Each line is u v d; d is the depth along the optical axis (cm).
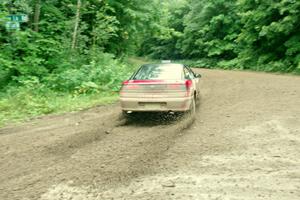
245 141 582
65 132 676
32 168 474
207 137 618
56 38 1489
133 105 746
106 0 1733
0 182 427
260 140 584
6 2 1224
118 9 1898
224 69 3328
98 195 383
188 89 741
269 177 421
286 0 2205
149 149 554
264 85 1421
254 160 485
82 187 405
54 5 1658
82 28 1543
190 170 453
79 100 1059
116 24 1938
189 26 4369
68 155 530
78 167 474
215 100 1056
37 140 618
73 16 1634
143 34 2181
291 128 657
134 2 1966
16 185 416
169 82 729
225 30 3775
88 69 1345
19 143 601
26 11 1298
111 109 935
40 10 1539
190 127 705
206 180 418
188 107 739
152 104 737
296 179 413
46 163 494
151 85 732
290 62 2323
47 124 757
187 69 903
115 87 1245
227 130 662
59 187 407
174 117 805
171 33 2323
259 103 957
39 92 1105
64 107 960
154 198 371
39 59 1284
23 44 1309
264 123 705
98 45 1745
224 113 834
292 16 2205
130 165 478
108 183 416
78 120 796
